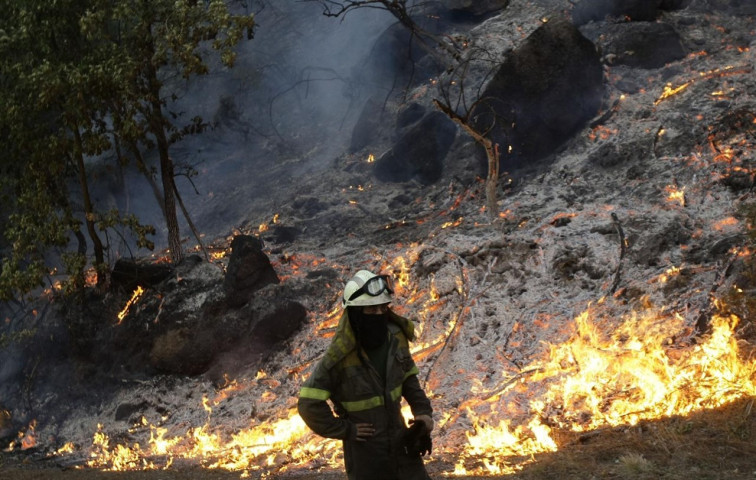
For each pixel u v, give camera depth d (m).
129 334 14.21
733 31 18.91
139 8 14.42
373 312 4.48
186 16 14.29
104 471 10.08
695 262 10.59
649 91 16.64
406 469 4.48
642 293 10.22
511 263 12.13
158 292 14.44
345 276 14.23
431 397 9.92
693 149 13.91
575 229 12.46
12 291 15.00
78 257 14.71
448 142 18.20
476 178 16.30
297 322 13.27
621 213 12.54
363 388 4.44
